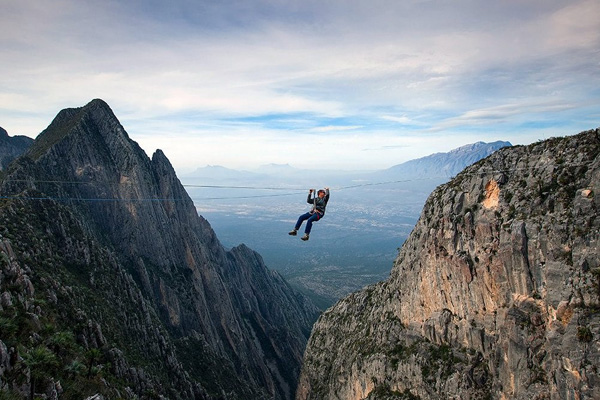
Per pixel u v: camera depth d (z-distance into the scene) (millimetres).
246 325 190625
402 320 79125
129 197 132625
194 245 161000
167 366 89938
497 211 58219
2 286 45719
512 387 52156
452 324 65000
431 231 70125
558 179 52062
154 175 158250
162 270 136625
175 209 163250
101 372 49719
